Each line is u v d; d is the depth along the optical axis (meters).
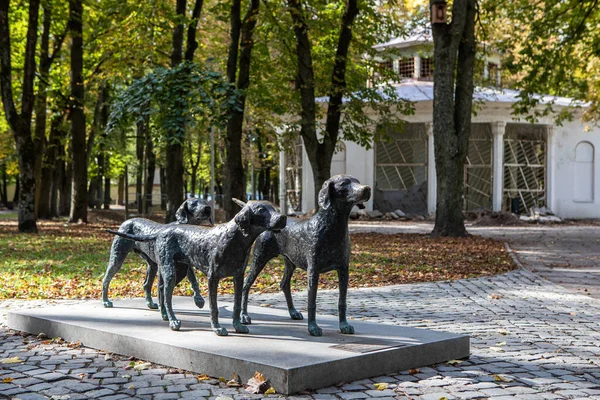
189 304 8.30
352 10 23.81
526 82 26.67
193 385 5.40
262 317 7.34
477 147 40.81
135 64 25.36
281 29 23.12
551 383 5.65
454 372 5.93
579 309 9.84
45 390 5.33
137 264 15.10
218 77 18.23
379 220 39.31
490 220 35.28
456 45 22.33
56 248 18.95
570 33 25.75
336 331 6.57
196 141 41.34
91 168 49.34
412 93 40.62
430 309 9.68
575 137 41.88
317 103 26.31
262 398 5.03
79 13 28.20
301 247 6.44
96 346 6.69
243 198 23.94
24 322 7.66
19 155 24.50
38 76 27.47
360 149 41.06
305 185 41.81
